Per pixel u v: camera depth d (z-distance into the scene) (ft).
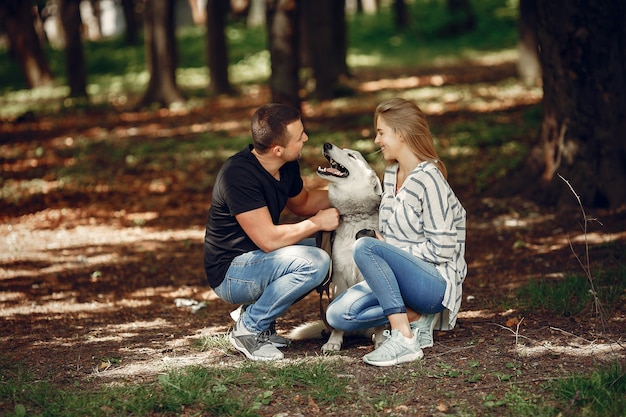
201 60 84.89
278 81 41.65
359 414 10.90
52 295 19.71
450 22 97.71
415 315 13.30
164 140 44.37
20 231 27.55
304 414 10.96
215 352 14.06
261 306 13.16
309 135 42.80
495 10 103.35
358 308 12.89
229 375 12.34
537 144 27.07
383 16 109.91
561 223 23.98
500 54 81.71
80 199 32.07
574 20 24.03
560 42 24.64
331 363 12.81
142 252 24.45
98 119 54.08
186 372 12.46
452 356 12.93
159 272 22.02
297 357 13.35
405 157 13.00
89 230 27.55
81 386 12.34
